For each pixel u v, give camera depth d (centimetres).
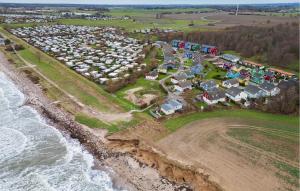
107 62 11550
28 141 6191
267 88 8425
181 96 8269
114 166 5406
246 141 6047
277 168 5244
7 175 5188
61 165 5444
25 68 10769
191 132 6338
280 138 6200
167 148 5772
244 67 11556
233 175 5056
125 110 7388
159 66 11056
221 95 7831
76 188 4888
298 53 12081
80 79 9600
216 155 5578
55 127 6762
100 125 6675
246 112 7338
